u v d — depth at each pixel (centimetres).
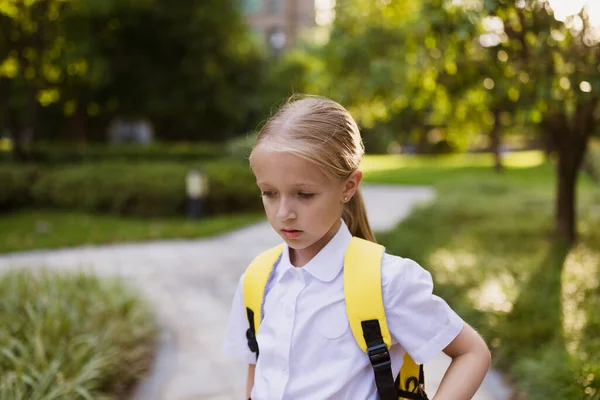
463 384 98
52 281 433
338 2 824
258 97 2073
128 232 877
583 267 488
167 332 423
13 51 1249
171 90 1762
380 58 684
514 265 522
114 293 428
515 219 863
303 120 95
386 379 98
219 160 1384
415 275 102
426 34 445
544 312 372
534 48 373
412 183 1764
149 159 1434
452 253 612
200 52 1728
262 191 98
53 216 1045
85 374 281
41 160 1316
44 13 1202
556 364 280
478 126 657
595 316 344
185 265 669
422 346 100
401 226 847
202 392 318
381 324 100
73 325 345
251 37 2034
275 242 826
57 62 1351
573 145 607
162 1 1625
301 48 2384
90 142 2016
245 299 118
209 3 1695
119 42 1641
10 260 701
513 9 357
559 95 398
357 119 743
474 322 367
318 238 98
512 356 322
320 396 101
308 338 104
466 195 1202
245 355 125
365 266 103
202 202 1052
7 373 280
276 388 104
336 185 96
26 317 355
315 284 106
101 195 1073
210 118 1925
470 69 491
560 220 641
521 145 3462
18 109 1633
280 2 3847
